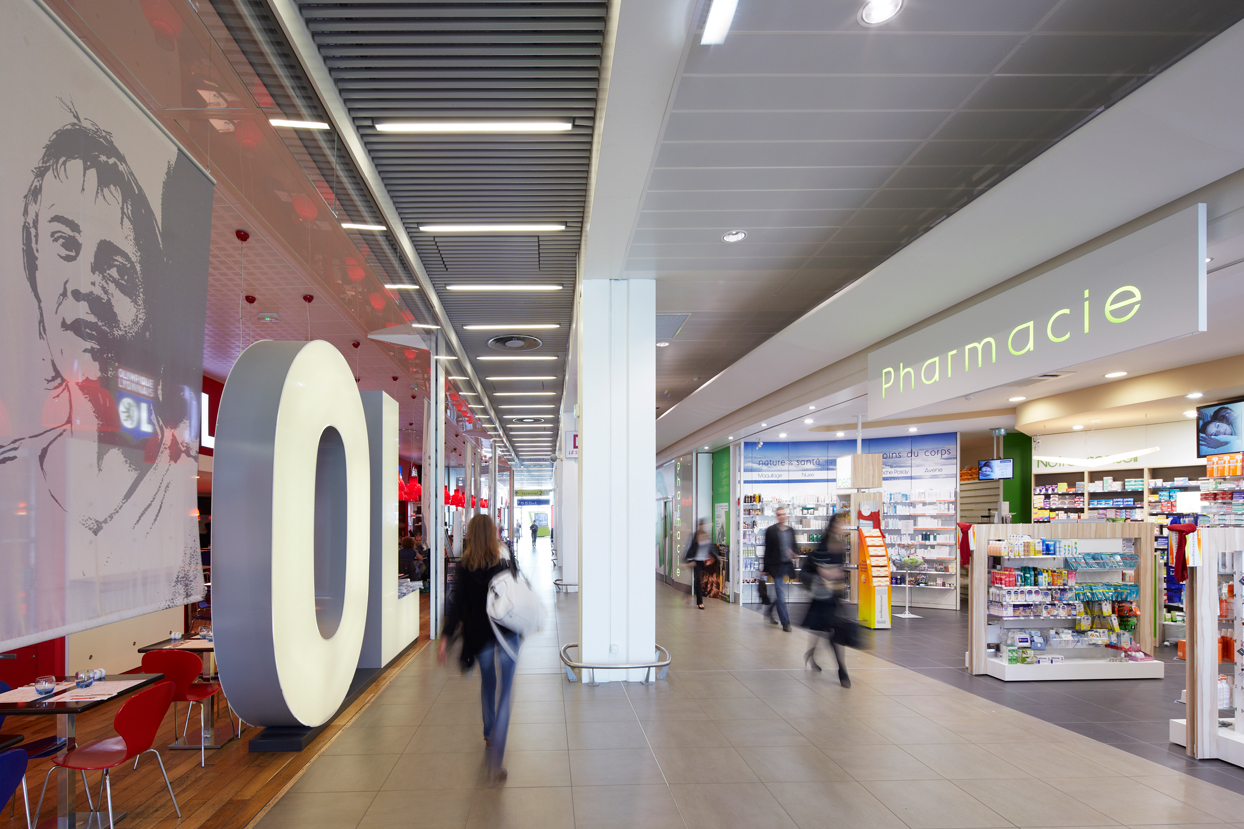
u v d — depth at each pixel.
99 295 2.37
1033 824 3.70
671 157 4.65
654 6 2.98
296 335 10.01
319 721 5.24
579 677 6.88
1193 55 3.07
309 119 4.54
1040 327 5.05
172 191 2.85
